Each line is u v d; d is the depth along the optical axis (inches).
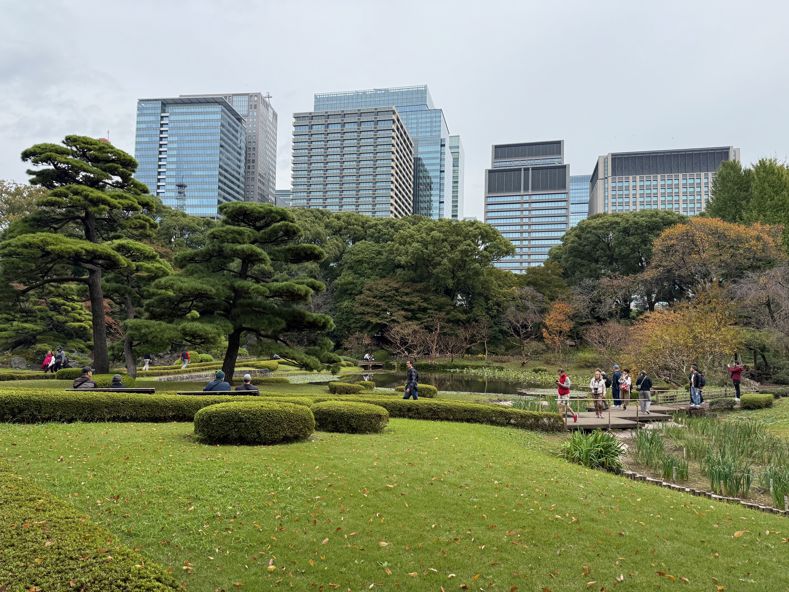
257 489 281.7
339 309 1983.3
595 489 344.2
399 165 5374.0
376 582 204.8
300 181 5211.6
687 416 790.5
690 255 1448.1
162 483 280.4
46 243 714.8
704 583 224.8
